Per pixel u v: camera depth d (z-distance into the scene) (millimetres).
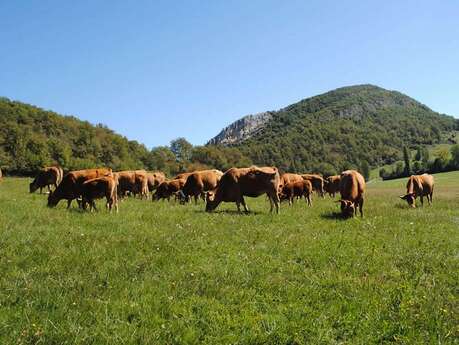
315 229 15461
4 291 7809
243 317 7195
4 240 11750
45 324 6477
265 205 25516
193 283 8664
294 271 9969
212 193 22531
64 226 14453
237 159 172250
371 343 6410
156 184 38812
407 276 9664
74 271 9180
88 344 6039
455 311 7520
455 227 17016
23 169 92625
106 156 127125
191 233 13891
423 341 6383
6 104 120188
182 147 165000
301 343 6398
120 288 8172
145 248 11555
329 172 178750
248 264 10297
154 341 6199
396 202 30844
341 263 10680
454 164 135375
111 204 19734
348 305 7719
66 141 121500
